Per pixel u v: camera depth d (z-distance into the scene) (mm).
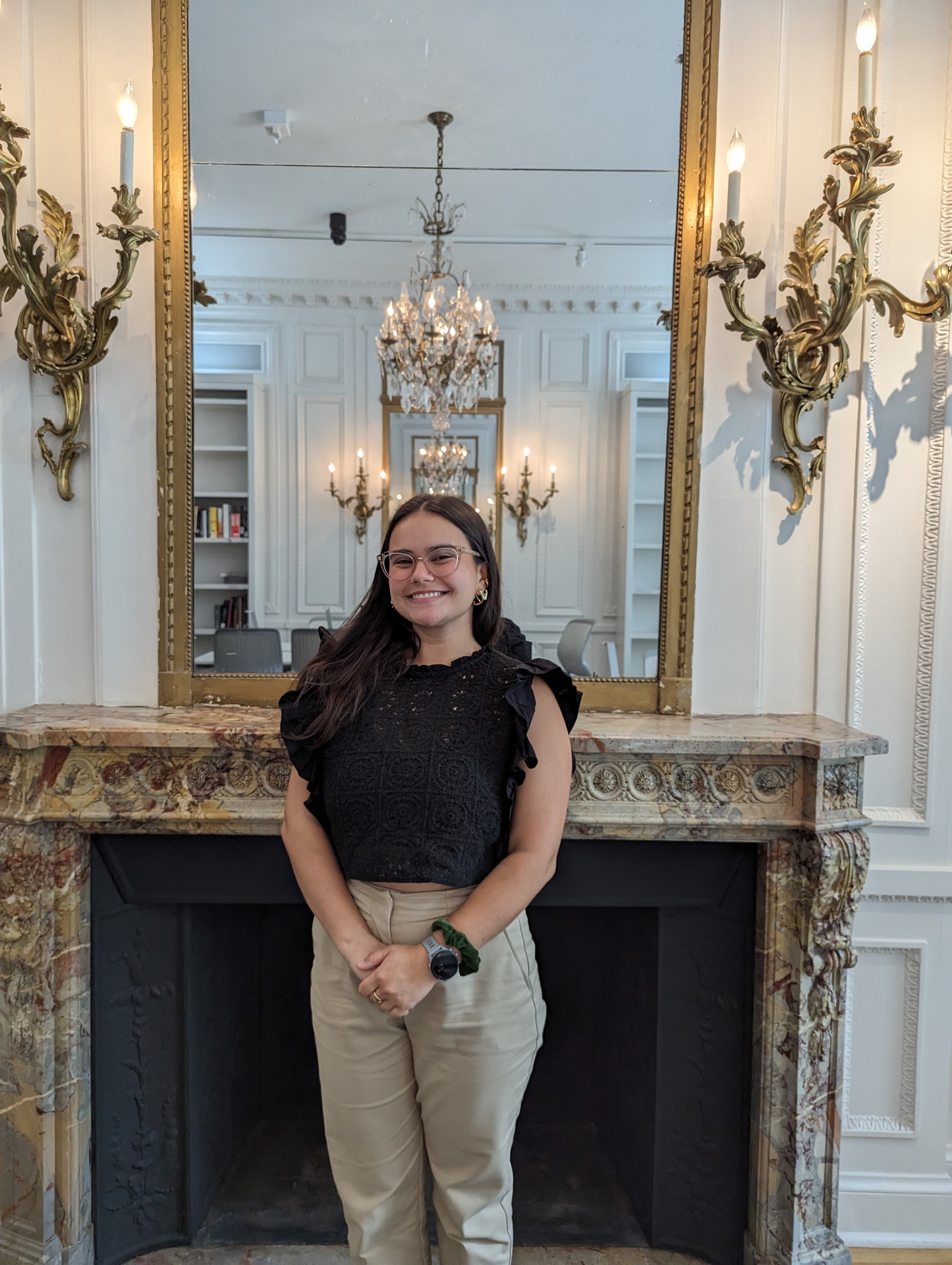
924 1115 1877
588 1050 2129
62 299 1645
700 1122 1761
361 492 1839
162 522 1787
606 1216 1887
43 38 1729
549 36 1751
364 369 1822
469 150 1781
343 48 1756
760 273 1729
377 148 1779
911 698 1849
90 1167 1732
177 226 1748
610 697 1842
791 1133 1664
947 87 1753
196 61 1745
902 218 1779
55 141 1742
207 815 1605
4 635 1800
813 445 1771
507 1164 1377
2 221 1657
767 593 1827
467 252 1806
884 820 1854
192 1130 1779
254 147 1771
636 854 1686
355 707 1336
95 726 1585
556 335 1814
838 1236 1722
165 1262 1761
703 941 1730
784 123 1752
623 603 1836
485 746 1308
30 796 1588
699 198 1751
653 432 1814
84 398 1757
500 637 1449
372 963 1233
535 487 1837
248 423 1816
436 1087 1326
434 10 1746
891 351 1793
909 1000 1876
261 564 1837
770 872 1653
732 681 1835
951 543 1817
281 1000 2145
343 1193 1389
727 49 1740
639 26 1740
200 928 1781
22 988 1628
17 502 1788
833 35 1747
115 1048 1730
